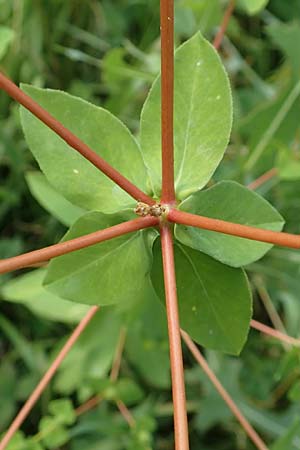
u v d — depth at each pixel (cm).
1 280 35
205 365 26
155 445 33
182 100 20
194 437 34
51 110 20
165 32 18
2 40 23
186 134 20
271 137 32
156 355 32
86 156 18
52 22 38
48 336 35
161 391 34
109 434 32
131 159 20
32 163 36
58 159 20
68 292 20
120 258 20
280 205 35
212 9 34
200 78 20
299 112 32
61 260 20
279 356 34
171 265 19
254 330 34
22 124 20
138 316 30
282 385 33
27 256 17
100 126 20
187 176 20
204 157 20
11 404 33
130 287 20
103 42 39
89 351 32
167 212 19
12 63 37
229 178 33
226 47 39
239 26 39
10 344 35
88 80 39
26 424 34
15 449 27
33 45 38
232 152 35
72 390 33
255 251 20
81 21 39
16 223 37
